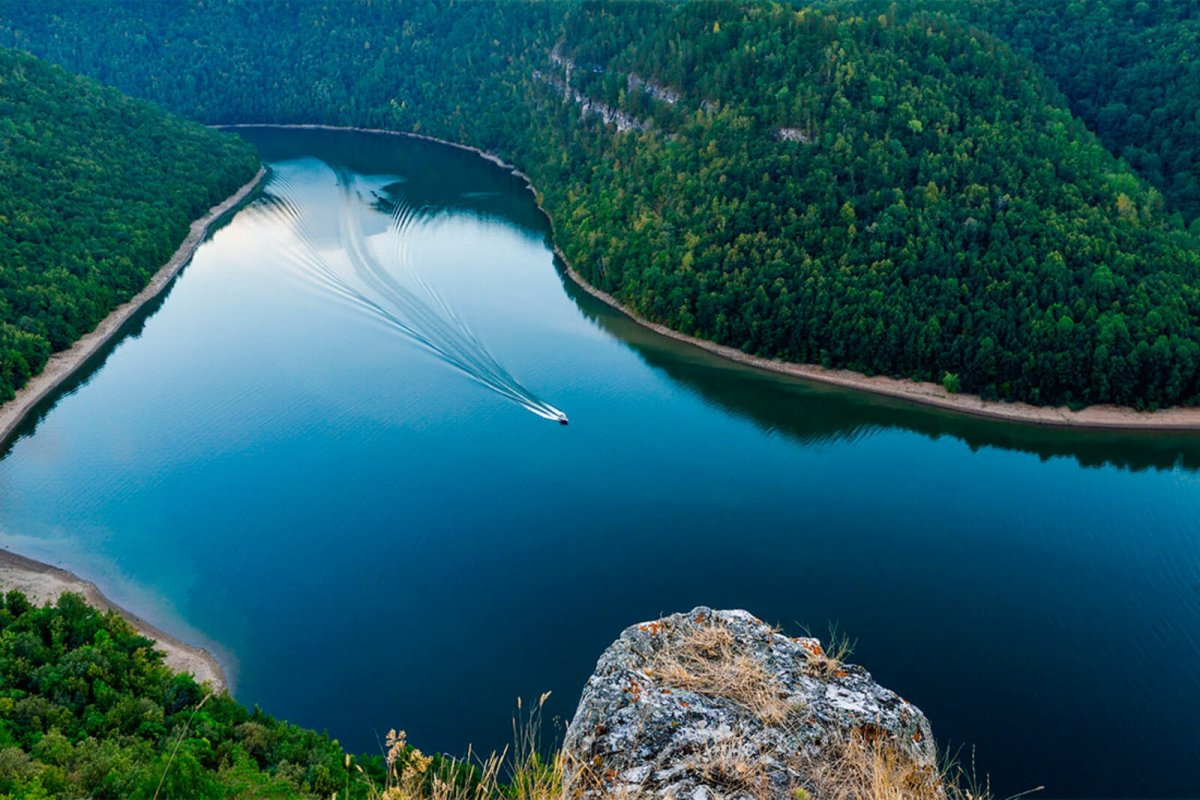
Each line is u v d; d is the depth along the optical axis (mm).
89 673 53438
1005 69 135000
